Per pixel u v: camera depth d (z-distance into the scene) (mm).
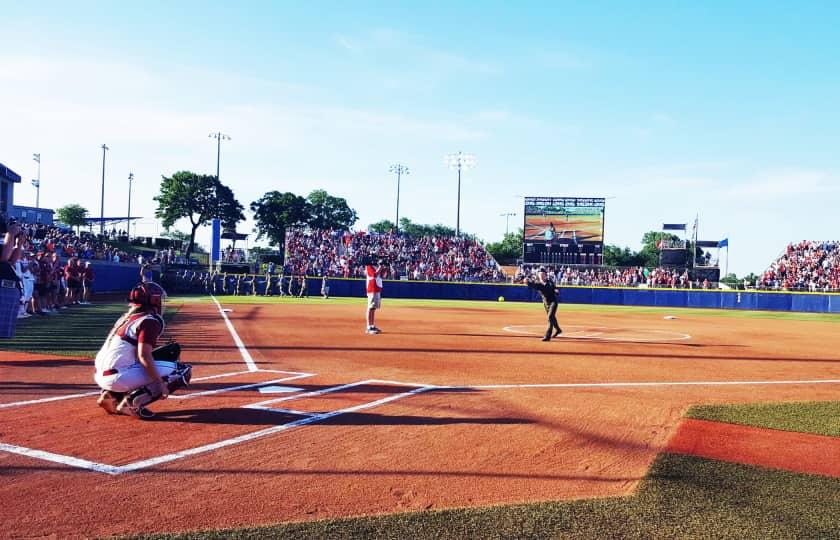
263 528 3664
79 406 6781
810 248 55375
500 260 98750
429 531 3658
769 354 13969
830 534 3707
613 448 5582
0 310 10211
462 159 65500
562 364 11289
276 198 91062
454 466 4961
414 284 50719
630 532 3689
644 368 11031
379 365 10656
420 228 137875
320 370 9883
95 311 21297
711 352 14094
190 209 76000
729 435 6121
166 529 3639
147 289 6367
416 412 6867
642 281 57344
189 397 7391
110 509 3928
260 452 5207
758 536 3664
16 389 7676
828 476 4832
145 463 4852
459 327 19969
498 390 8375
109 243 58656
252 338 14641
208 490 4305
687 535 3660
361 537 3568
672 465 5047
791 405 7680
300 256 58219
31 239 37531
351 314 25516
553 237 60250
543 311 32656
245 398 7402
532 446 5598
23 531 3582
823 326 25500
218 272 48656
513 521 3832
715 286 53156
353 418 6508
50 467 4707
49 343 12242
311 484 4473
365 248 60625
